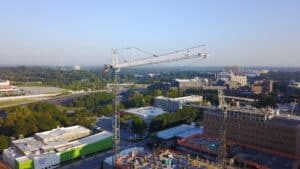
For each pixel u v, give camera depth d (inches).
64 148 6053.2
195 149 5762.8
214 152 5364.2
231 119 6540.4
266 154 5260.8
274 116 6264.8
